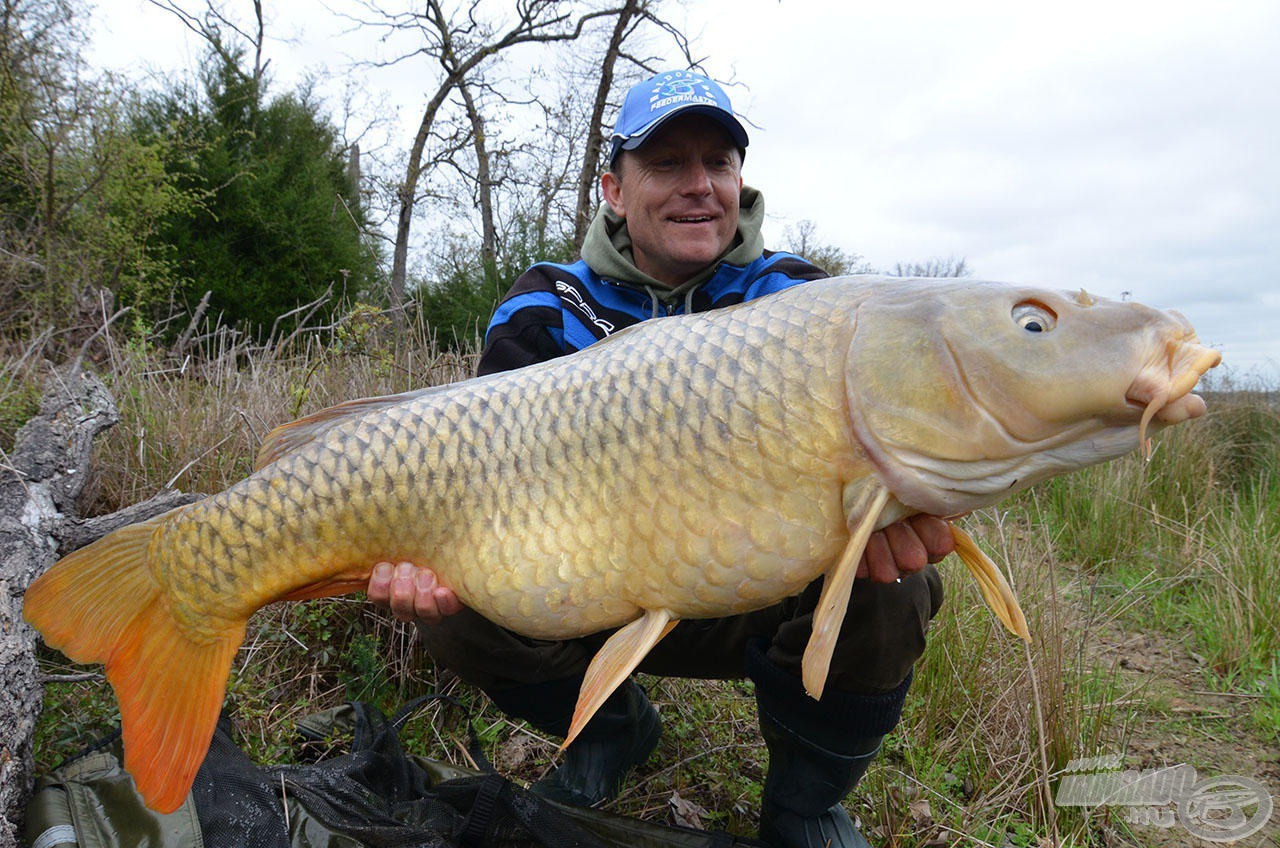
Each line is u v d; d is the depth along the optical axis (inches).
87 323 101.9
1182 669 61.3
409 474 29.2
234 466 59.9
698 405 26.9
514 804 32.5
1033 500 95.2
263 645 46.4
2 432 56.3
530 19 283.6
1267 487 101.5
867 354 25.8
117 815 30.8
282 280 201.8
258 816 31.0
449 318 200.5
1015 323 25.2
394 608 30.1
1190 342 23.9
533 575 28.1
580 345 43.9
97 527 46.4
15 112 141.0
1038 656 46.7
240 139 221.5
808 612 34.3
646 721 42.5
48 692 40.8
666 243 43.8
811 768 35.4
